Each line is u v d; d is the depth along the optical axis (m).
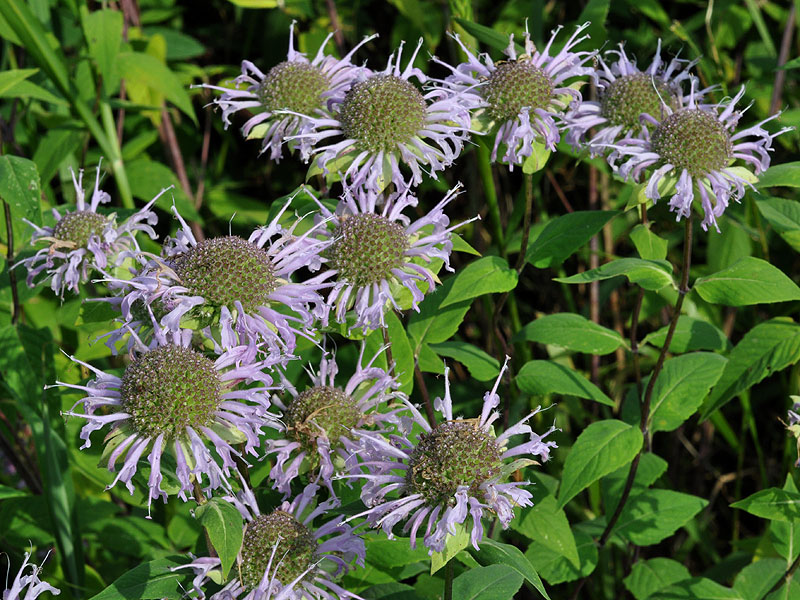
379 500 0.55
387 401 0.61
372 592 0.60
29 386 0.65
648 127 0.63
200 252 0.57
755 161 0.61
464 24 0.68
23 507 0.67
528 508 0.62
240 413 0.55
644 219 0.64
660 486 0.75
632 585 0.66
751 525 0.76
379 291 0.59
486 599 0.57
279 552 0.56
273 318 0.57
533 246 0.64
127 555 0.70
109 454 0.55
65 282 0.62
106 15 0.74
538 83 0.62
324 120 0.61
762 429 0.77
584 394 0.63
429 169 0.74
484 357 0.65
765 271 0.60
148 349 0.56
